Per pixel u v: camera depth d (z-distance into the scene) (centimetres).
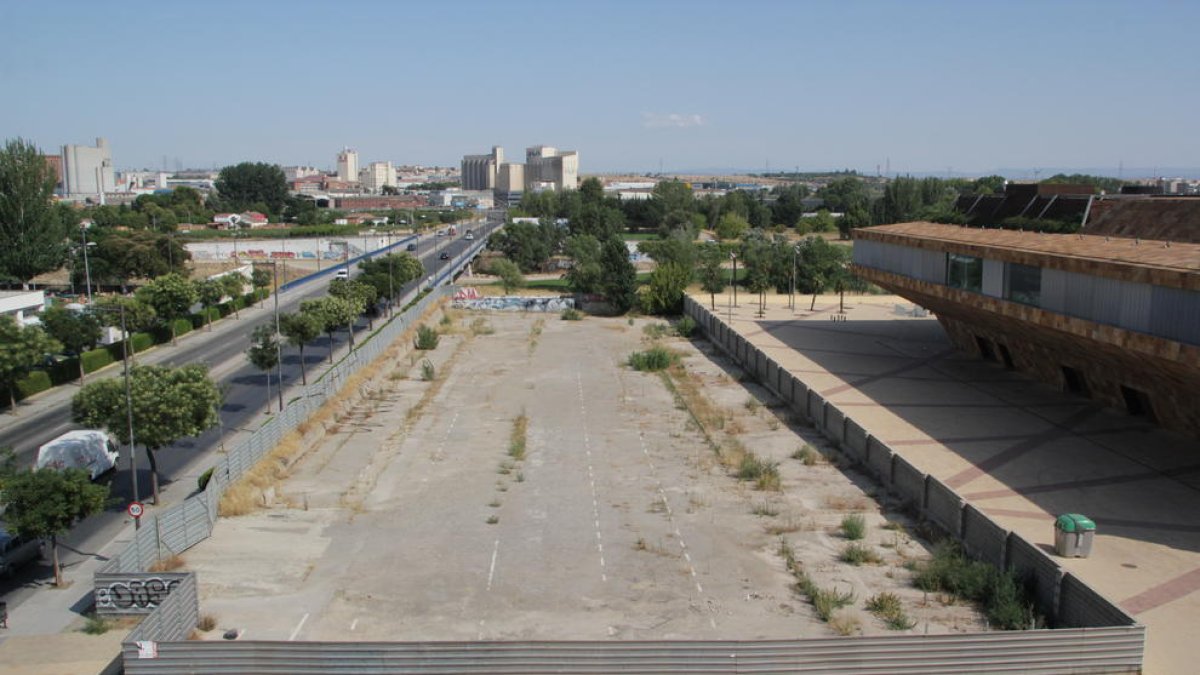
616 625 2559
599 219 17175
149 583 2589
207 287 8200
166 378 3534
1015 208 5522
